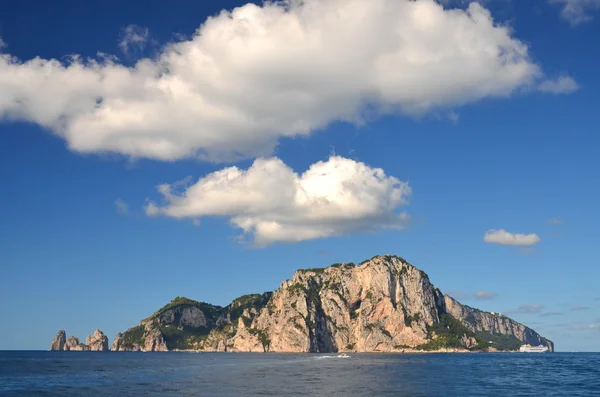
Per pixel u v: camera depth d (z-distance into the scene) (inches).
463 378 6998.0
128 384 6003.9
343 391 5315.0
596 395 5036.9
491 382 6392.7
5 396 4830.2
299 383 6171.3
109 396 4827.8
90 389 5433.1
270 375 7485.2
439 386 5861.2
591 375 7677.2
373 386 5831.7
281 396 4859.7
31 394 4990.2
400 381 6491.1
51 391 5251.0
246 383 6151.6
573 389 5580.7
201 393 5083.7
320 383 6171.3
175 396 4840.1
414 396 4921.3
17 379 6668.3
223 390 5359.3
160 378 6904.5
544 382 6437.0
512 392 5285.4
